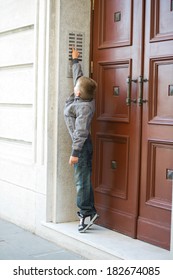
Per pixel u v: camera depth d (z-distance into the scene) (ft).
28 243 17.12
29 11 18.30
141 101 15.53
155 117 15.19
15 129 19.45
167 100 14.80
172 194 13.50
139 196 15.74
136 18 15.71
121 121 16.26
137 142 15.69
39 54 17.69
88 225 16.42
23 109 18.95
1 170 20.40
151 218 15.31
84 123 15.75
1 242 17.21
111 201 16.81
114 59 16.52
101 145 17.24
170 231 14.65
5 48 19.97
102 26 17.04
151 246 15.06
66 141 17.39
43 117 17.58
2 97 20.26
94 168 17.48
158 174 15.16
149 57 15.28
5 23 19.84
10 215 19.89
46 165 17.47
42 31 17.43
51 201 17.58
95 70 17.37
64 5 17.01
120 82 16.38
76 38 17.28
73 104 16.08
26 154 18.88
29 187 18.54
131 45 15.87
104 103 17.08
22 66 18.94
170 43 14.61
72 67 17.22
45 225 17.46
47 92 17.28
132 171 15.94
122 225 16.30
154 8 15.14
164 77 14.89
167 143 14.76
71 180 17.61
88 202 16.42
